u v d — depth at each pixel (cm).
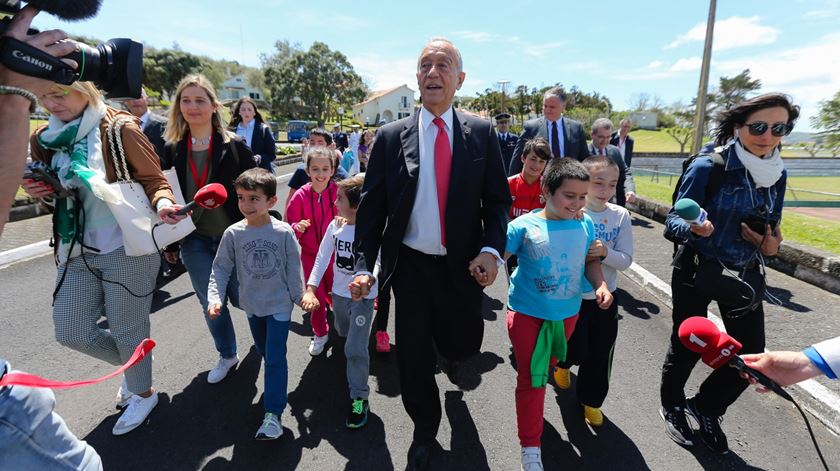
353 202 273
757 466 223
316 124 4709
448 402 277
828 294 422
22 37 101
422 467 216
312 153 339
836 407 250
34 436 114
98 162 211
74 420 254
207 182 291
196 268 289
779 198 218
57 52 108
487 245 209
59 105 205
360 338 252
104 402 272
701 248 223
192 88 277
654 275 488
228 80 7825
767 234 209
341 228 284
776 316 372
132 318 236
